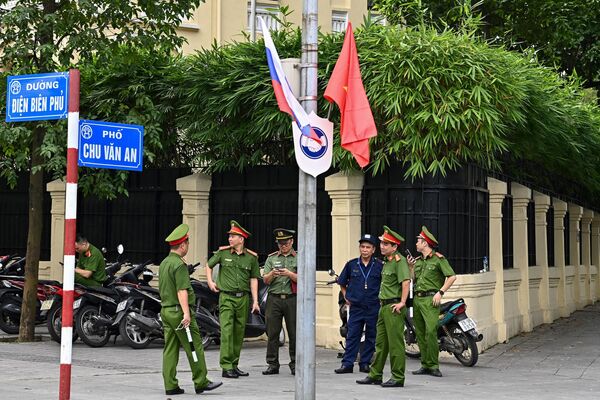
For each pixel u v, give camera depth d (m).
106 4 17.62
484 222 19.28
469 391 13.62
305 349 10.63
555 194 26.27
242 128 18.88
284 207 19.11
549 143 21.36
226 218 19.75
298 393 10.62
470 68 16.89
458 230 17.73
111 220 20.97
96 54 18.16
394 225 17.78
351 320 15.04
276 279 14.65
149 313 17.36
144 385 13.27
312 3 10.77
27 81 9.03
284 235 14.60
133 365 15.37
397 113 16.89
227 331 14.31
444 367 16.39
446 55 16.94
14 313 19.23
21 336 18.28
